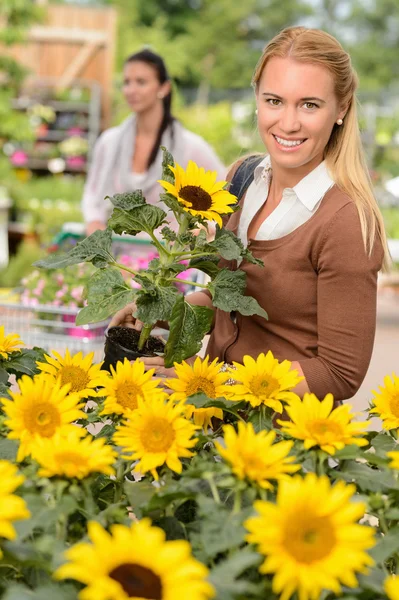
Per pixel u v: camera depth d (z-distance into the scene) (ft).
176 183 7.38
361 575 4.82
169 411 5.63
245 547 4.74
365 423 5.60
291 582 4.21
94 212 18.83
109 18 60.34
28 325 13.38
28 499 4.87
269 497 5.17
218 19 126.00
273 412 6.56
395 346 27.14
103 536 4.04
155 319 7.39
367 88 124.67
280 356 8.27
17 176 54.34
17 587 4.42
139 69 17.43
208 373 6.83
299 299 8.04
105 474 5.96
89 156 57.88
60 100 58.49
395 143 58.03
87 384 6.90
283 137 7.88
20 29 48.52
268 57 7.95
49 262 7.68
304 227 7.94
